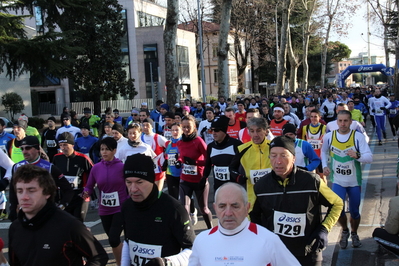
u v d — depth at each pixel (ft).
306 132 28.27
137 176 10.25
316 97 83.10
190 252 10.21
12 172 18.56
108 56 93.71
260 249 8.48
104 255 9.81
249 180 16.44
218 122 19.38
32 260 9.29
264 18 155.43
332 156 19.49
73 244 9.38
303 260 11.82
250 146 16.38
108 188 17.11
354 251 18.74
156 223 10.43
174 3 64.54
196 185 21.88
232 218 8.57
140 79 133.69
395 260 17.56
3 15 50.47
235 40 160.25
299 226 11.73
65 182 17.44
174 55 66.49
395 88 78.18
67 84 134.62
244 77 229.25
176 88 67.05
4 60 54.80
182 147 22.35
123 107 122.72
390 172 34.47
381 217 23.27
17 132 27.91
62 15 59.98
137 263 10.57
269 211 12.04
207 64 199.31
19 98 100.17
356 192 18.99
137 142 23.22
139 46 133.28
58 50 53.31
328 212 11.98
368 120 87.20
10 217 15.88
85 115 48.98
